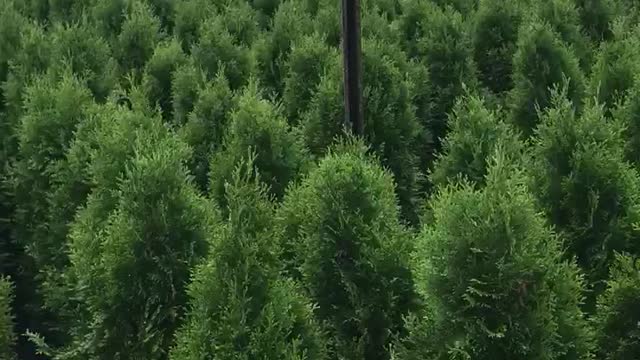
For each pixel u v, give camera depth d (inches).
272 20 646.5
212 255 235.3
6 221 448.5
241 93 468.1
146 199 269.0
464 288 224.8
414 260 273.9
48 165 393.4
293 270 305.9
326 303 285.6
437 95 530.6
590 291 272.5
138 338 269.1
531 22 495.2
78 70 474.9
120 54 553.9
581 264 287.7
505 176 229.3
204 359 226.7
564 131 290.8
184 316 269.0
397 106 430.6
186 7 633.0
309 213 294.2
